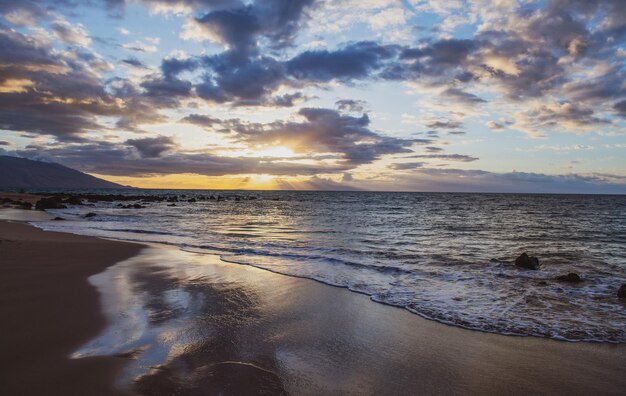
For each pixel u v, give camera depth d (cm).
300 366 521
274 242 1859
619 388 480
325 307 800
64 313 681
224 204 6794
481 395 459
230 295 873
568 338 650
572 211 5138
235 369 497
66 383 425
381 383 482
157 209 4988
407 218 3691
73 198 5512
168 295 855
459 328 693
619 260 1465
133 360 504
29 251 1315
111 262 1209
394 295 905
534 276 1138
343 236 2158
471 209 5497
